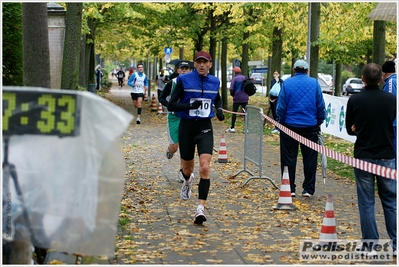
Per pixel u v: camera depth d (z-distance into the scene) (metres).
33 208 4.94
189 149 9.30
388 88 9.37
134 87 26.03
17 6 12.93
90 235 4.96
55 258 6.38
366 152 7.16
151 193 11.12
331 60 35.41
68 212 4.95
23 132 4.87
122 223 8.62
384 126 7.12
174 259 6.91
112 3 26.84
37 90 4.85
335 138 20.64
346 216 9.35
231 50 44.12
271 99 22.47
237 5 25.11
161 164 14.79
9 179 4.90
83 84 26.31
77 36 12.12
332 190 11.67
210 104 8.96
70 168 4.91
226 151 16.55
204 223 8.84
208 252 7.25
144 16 30.14
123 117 4.91
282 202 9.80
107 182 4.92
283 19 23.69
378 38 17.22
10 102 4.84
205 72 8.88
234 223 8.88
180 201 10.42
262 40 27.05
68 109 4.88
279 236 8.09
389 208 7.18
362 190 7.21
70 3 12.05
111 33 42.72
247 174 13.46
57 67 16.05
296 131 10.76
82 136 4.89
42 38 8.20
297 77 10.80
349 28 19.88
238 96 22.80
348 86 60.47
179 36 34.38
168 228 8.51
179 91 8.92
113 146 4.91
